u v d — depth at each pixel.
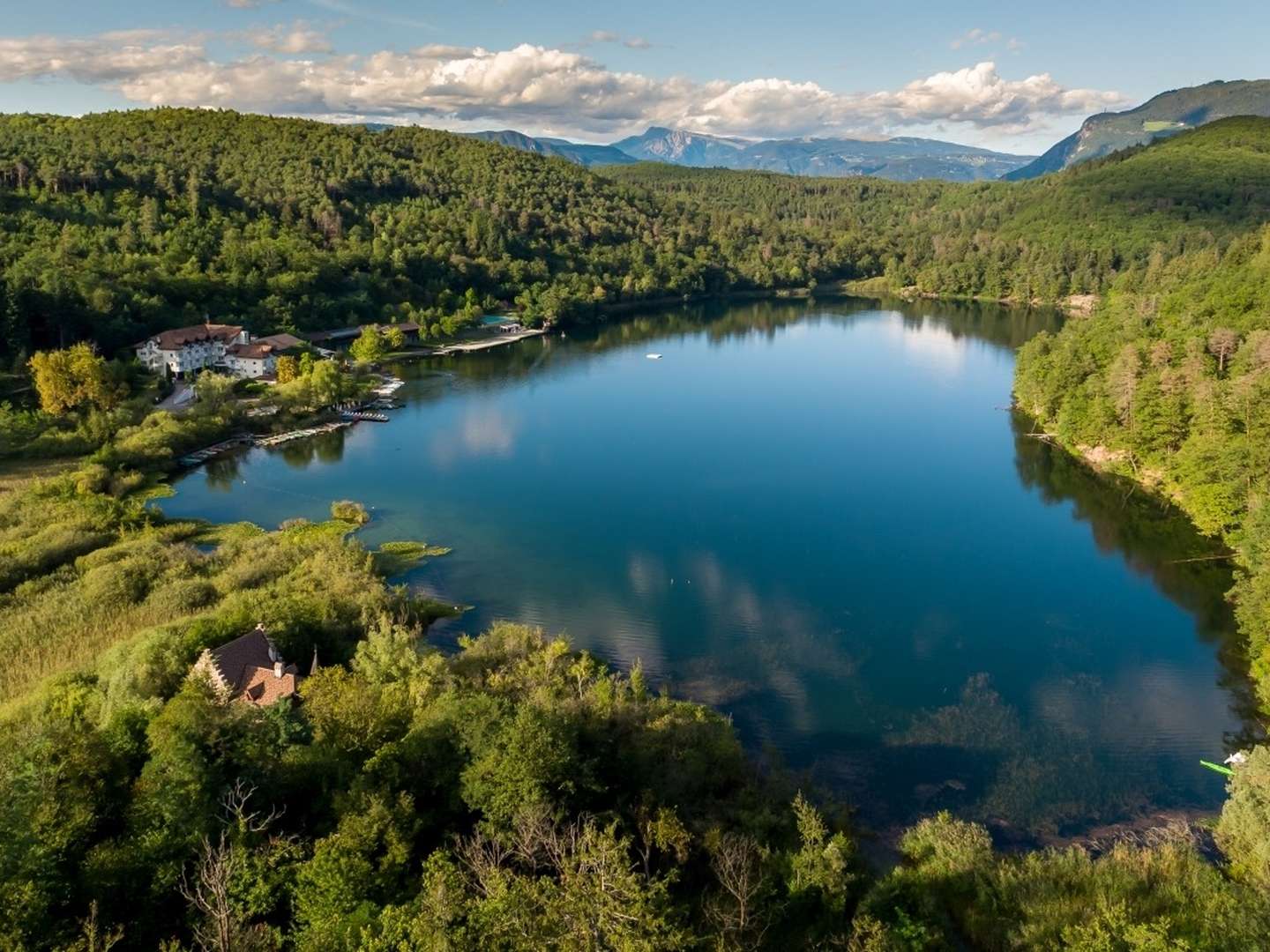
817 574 95.38
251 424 151.88
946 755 63.59
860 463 136.00
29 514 102.31
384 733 50.28
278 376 174.25
